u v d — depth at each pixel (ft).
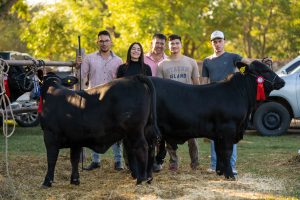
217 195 22.03
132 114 22.70
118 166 28.94
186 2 80.74
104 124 22.86
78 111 22.97
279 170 28.43
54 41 91.71
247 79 25.77
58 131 23.34
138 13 77.51
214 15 84.12
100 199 21.70
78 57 32.04
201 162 31.99
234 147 27.07
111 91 22.85
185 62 28.45
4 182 23.25
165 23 78.28
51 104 23.47
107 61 29.30
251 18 86.38
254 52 107.45
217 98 25.00
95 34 85.56
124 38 79.30
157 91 24.64
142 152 23.20
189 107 24.75
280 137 45.88
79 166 30.32
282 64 64.85
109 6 82.28
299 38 88.84
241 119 25.30
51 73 24.53
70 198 21.90
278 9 84.69
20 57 56.34
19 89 26.96
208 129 25.04
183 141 25.63
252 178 26.12
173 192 22.30
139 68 27.35
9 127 54.39
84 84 29.66
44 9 92.58
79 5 90.17
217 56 28.12
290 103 46.68
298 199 21.43
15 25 122.11
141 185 23.35
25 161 30.37
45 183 23.84
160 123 24.89
